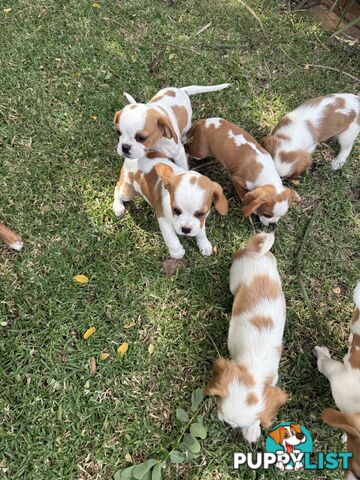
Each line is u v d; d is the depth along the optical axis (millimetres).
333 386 510
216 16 901
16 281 597
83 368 551
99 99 753
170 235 594
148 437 522
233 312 531
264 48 871
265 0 943
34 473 491
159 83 794
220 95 791
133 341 575
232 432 535
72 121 729
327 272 654
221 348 583
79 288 598
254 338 489
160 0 915
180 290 615
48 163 684
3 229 597
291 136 665
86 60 794
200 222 538
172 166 576
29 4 848
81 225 642
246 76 825
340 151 737
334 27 926
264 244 526
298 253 659
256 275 521
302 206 704
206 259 643
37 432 510
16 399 527
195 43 857
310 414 554
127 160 597
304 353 590
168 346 577
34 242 623
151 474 491
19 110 729
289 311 615
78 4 863
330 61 869
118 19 860
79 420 522
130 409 535
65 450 506
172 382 558
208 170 721
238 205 690
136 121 561
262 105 796
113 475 498
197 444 500
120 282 611
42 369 544
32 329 566
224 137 641
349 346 552
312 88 829
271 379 472
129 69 798
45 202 656
